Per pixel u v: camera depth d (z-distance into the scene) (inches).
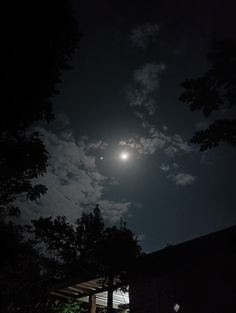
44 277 442.3
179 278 339.0
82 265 437.1
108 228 384.2
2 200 245.3
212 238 301.6
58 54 245.1
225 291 299.0
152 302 345.1
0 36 207.5
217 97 176.9
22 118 233.3
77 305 483.8
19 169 237.6
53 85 243.1
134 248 367.6
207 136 177.6
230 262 308.2
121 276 362.3
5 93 217.5
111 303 345.1
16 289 399.5
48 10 223.8
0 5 203.9
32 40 220.7
